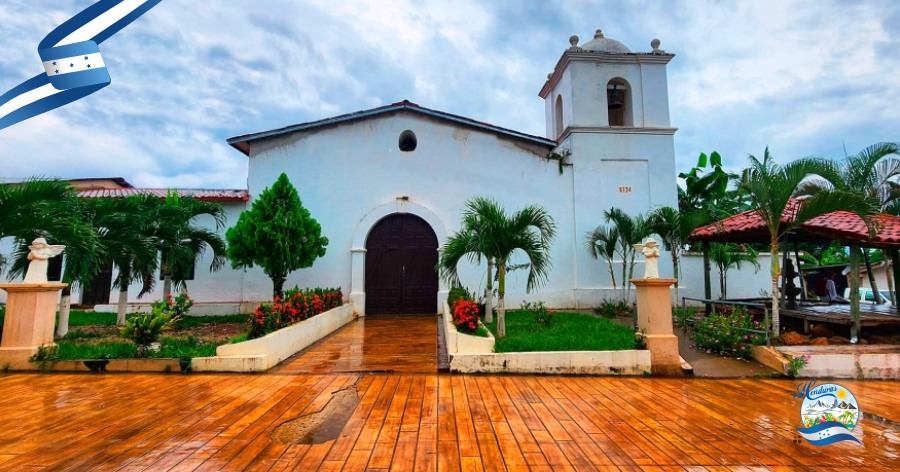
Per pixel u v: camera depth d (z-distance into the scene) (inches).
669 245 462.3
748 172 297.3
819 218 329.4
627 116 543.5
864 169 350.0
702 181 678.5
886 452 145.6
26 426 162.1
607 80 530.6
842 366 249.1
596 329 337.4
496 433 157.2
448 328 288.2
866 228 296.7
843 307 390.9
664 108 526.9
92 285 492.4
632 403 195.2
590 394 208.5
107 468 128.2
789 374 245.3
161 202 406.3
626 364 246.8
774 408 189.9
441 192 506.9
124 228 332.8
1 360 249.8
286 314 302.2
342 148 509.4
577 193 506.0
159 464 130.9
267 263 378.3
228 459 134.5
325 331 360.5
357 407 185.5
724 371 254.4
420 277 497.4
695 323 354.3
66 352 261.4
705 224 400.8
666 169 514.3
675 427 165.3
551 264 495.8
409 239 502.3
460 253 341.4
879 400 207.6
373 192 504.7
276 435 154.0
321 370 249.0
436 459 135.3
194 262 450.0
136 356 254.4
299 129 502.6
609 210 504.4
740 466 133.5
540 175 510.6
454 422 168.1
